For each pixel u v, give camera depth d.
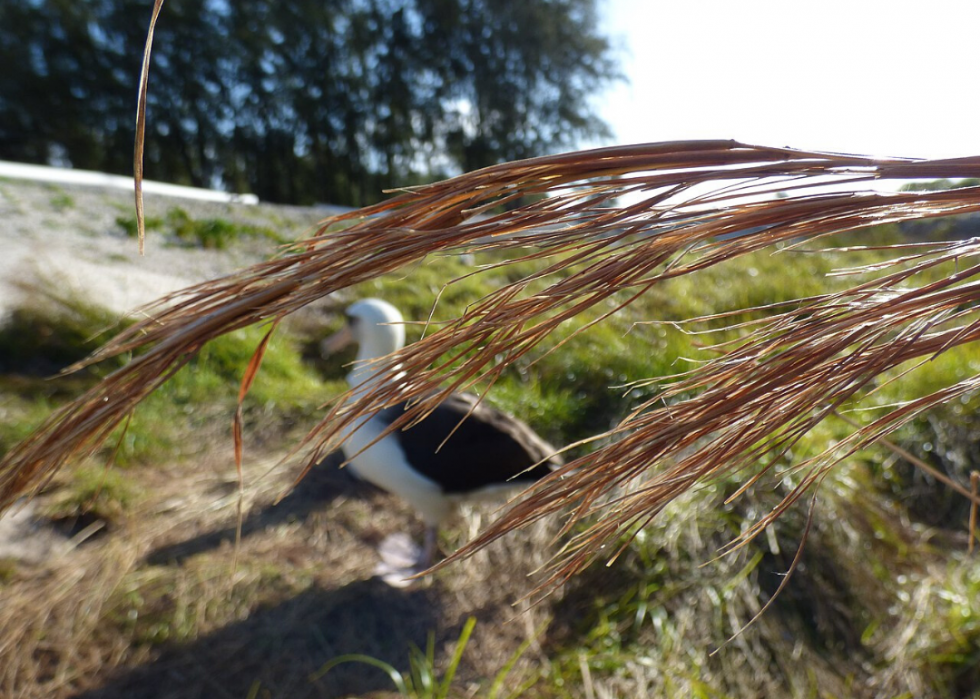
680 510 3.43
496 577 3.12
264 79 23.84
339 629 2.81
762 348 0.88
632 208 0.72
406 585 3.03
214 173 25.34
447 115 25.08
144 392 0.77
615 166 0.71
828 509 3.57
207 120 23.88
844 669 3.02
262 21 22.67
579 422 4.39
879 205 0.70
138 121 0.73
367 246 0.74
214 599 2.86
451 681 2.65
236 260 7.01
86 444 0.79
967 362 4.81
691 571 3.19
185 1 21.31
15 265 5.20
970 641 3.10
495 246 0.74
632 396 4.51
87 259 5.80
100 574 2.90
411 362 0.83
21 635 2.59
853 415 4.09
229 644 2.68
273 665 2.63
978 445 4.30
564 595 3.04
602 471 0.89
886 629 3.22
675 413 0.88
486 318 0.80
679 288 6.00
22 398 3.98
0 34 20.08
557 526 3.36
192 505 3.43
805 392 0.85
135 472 3.63
